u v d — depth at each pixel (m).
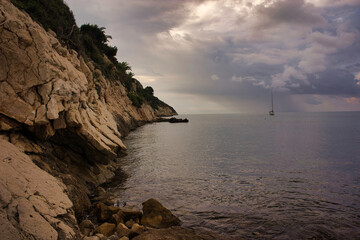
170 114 191.62
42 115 8.35
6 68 8.02
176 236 6.90
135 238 6.54
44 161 8.85
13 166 5.91
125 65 74.50
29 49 8.54
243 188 12.45
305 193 11.71
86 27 54.34
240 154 24.19
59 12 24.59
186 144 31.61
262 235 7.53
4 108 7.81
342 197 11.17
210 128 67.31
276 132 53.81
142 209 9.23
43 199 5.50
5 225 4.10
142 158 20.67
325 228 8.07
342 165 18.86
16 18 8.69
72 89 10.13
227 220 8.58
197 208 9.68
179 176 14.73
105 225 7.23
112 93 45.94
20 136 8.45
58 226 5.05
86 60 31.22
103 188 11.92
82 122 11.27
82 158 11.90
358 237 7.50
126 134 39.59
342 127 68.81
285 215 9.08
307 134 48.31
